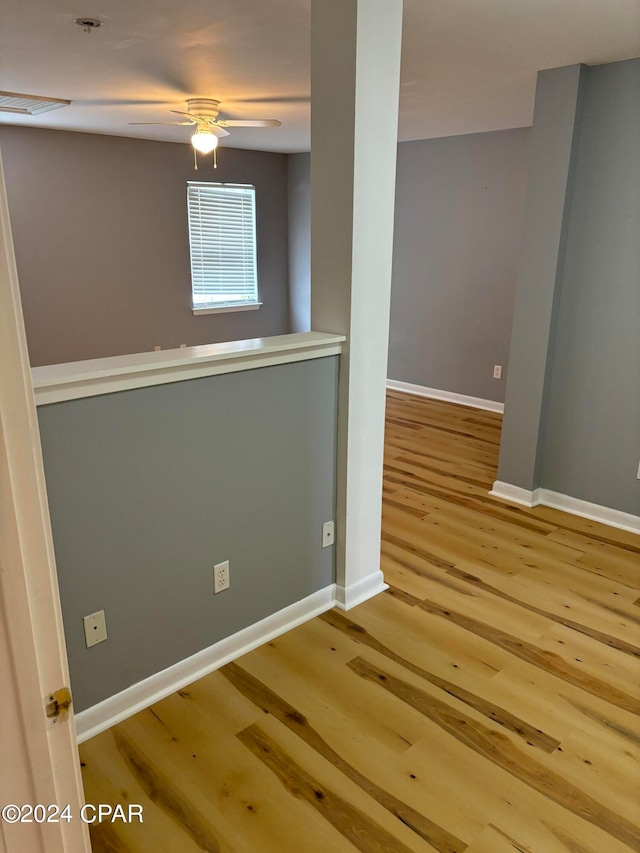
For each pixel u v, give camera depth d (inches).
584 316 127.0
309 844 61.1
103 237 228.5
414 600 102.4
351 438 92.5
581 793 67.1
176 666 81.3
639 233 116.8
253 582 88.3
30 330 218.5
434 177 215.0
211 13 93.0
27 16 94.3
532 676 84.9
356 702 79.7
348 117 78.7
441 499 142.2
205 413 75.9
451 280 218.1
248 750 72.0
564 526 129.3
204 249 260.8
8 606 24.6
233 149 259.1
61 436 63.4
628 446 125.5
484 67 119.0
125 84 138.9
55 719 27.5
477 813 64.6
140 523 72.7
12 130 200.8
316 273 88.8
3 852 27.0
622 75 113.3
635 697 81.3
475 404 220.5
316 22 78.5
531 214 127.0
